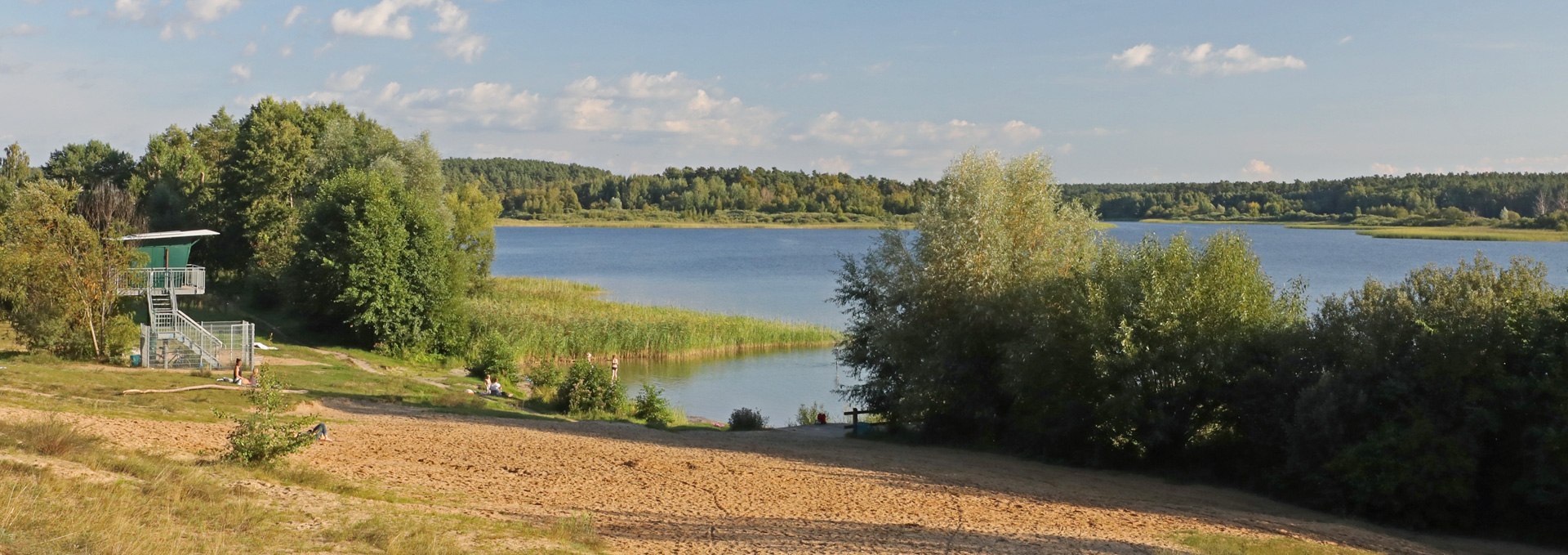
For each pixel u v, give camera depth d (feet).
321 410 103.86
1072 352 101.76
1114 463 100.58
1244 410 91.81
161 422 75.72
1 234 129.59
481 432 96.02
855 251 600.80
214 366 129.80
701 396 160.86
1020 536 57.77
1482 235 490.90
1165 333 94.73
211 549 35.96
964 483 82.74
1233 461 95.40
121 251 132.26
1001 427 117.39
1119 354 96.37
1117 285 102.06
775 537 53.62
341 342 184.65
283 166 246.88
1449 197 647.56
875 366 132.87
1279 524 70.13
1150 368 95.35
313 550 39.14
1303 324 90.53
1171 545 56.85
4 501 36.45
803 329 222.48
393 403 117.70
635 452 89.30
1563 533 71.41
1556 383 71.61
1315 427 81.20
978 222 117.80
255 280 220.02
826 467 88.17
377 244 178.19
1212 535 61.98
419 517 49.11
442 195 277.85
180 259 166.81
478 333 190.70
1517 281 81.76
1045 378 103.55
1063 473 95.55
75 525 35.29
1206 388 94.63
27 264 121.70
